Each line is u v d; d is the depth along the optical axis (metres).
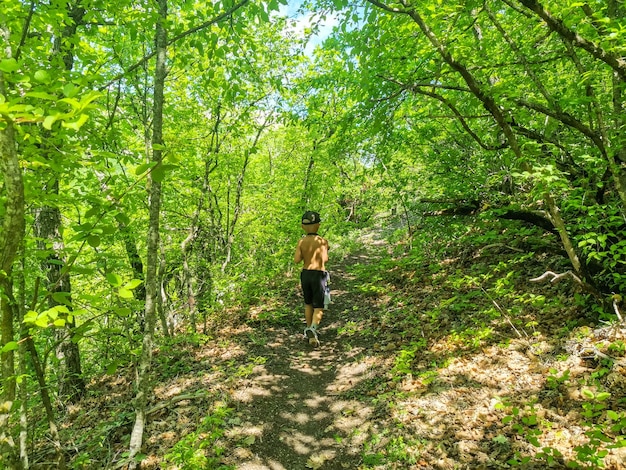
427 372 4.05
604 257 3.96
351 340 5.68
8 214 1.39
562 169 4.44
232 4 3.43
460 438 3.06
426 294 6.38
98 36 4.94
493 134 4.34
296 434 3.69
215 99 6.91
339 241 12.29
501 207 5.40
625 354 3.25
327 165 10.15
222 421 3.66
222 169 8.23
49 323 1.62
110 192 1.97
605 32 2.93
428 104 5.36
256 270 8.85
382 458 3.12
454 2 3.69
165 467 3.17
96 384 5.55
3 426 1.66
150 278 3.55
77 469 3.33
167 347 5.64
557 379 3.19
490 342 4.28
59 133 2.21
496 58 4.38
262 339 6.05
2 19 1.91
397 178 8.17
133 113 6.21
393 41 4.12
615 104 3.40
